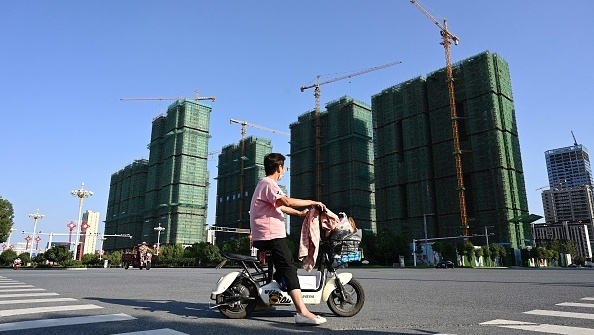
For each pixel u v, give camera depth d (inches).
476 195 4884.4
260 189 194.5
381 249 3506.4
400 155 5802.2
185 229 6284.5
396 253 3481.8
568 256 5413.4
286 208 193.3
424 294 339.9
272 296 193.6
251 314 211.5
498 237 4594.0
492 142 4845.0
